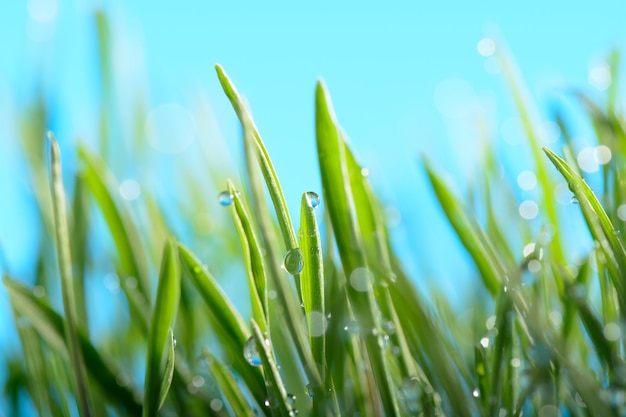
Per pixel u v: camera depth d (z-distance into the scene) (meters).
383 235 0.23
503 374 0.22
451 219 0.24
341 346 0.22
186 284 0.27
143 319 0.26
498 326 0.21
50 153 0.21
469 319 0.28
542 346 0.21
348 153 0.23
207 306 0.22
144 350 0.29
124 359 0.29
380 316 0.22
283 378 0.25
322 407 0.20
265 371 0.20
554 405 0.21
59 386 0.25
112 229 0.27
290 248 0.21
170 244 0.22
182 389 0.24
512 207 0.30
